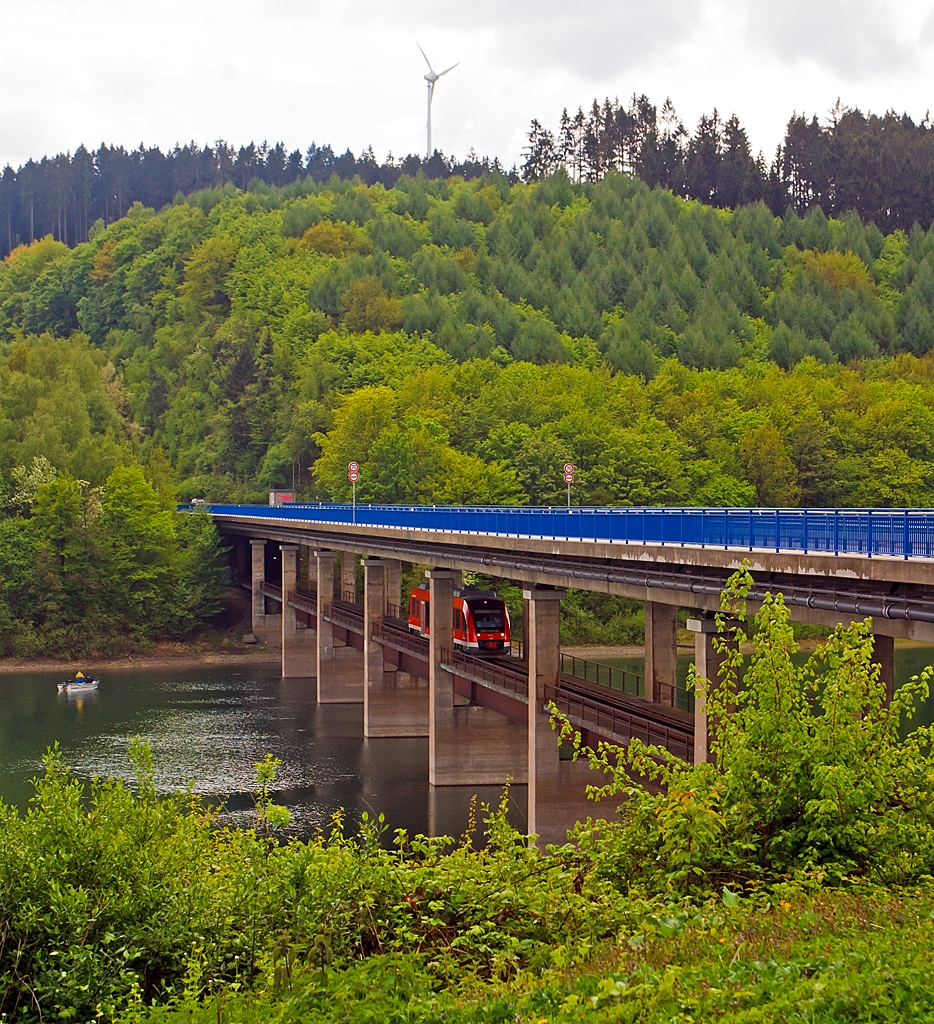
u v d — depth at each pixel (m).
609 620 121.75
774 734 19.41
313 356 190.12
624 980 14.84
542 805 46.72
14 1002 17.41
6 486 129.75
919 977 13.85
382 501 135.50
